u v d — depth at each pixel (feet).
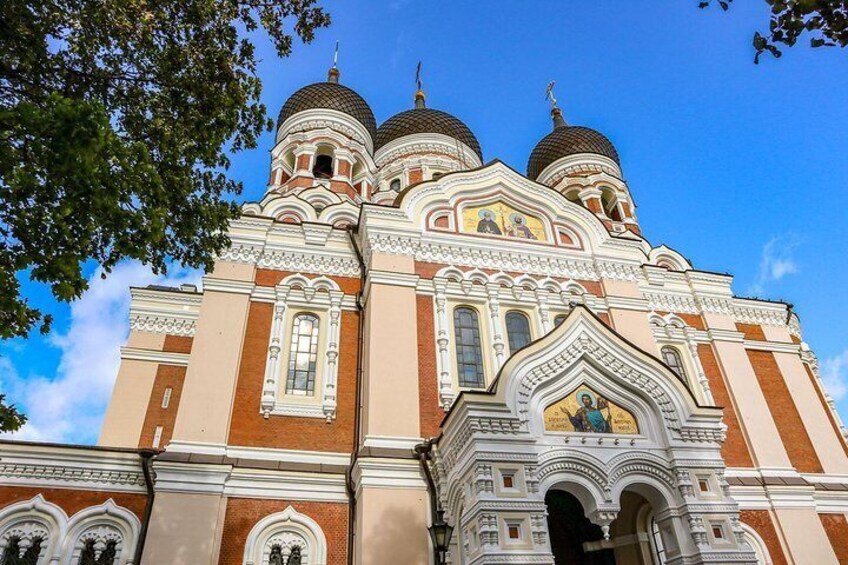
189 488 45.93
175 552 43.45
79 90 35.47
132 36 35.88
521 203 68.74
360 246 63.46
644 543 48.24
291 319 58.44
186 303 76.69
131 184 31.42
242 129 41.52
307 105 95.04
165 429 69.21
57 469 46.24
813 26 23.84
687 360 66.80
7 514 44.11
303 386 55.21
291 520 47.32
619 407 45.03
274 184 86.63
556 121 106.73
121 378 71.46
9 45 32.14
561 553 52.60
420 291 59.31
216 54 39.52
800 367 71.26
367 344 55.11
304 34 42.60
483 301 60.85
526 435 40.88
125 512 45.93
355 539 46.24
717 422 44.34
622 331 62.59
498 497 38.19
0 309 28.48
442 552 38.14
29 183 27.40
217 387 51.65
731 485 57.82
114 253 34.06
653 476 42.32
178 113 38.58
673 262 78.59
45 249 29.71
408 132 103.50
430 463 47.06
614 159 98.27
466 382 55.88
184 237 38.24
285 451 50.49
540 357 44.55
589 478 41.32
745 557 39.34
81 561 44.32
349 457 51.34
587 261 66.59
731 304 72.18
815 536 56.59
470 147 105.09
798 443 65.36
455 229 64.75
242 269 58.80
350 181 86.99
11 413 30.96
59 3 34.12
